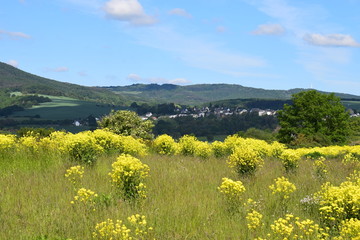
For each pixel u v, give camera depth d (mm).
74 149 13141
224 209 8172
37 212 7469
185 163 15875
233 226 7043
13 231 6297
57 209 7504
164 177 11578
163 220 7223
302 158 21125
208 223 7207
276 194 9234
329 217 6754
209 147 20156
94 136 17109
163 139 20547
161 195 9227
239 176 12555
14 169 11547
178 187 10141
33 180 10078
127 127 28547
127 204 8016
